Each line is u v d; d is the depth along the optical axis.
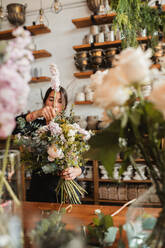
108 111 0.50
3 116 0.38
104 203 2.56
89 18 2.47
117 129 0.50
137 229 0.52
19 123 1.15
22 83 0.39
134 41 1.05
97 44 2.43
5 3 2.95
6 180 0.51
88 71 2.66
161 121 0.47
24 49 0.43
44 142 1.06
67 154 1.06
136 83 0.46
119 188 2.39
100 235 0.61
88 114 2.74
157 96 0.41
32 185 1.46
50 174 1.35
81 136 1.10
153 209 0.52
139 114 0.48
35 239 0.52
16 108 0.40
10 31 2.71
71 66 2.80
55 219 0.61
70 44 2.80
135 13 0.95
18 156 0.54
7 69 0.39
